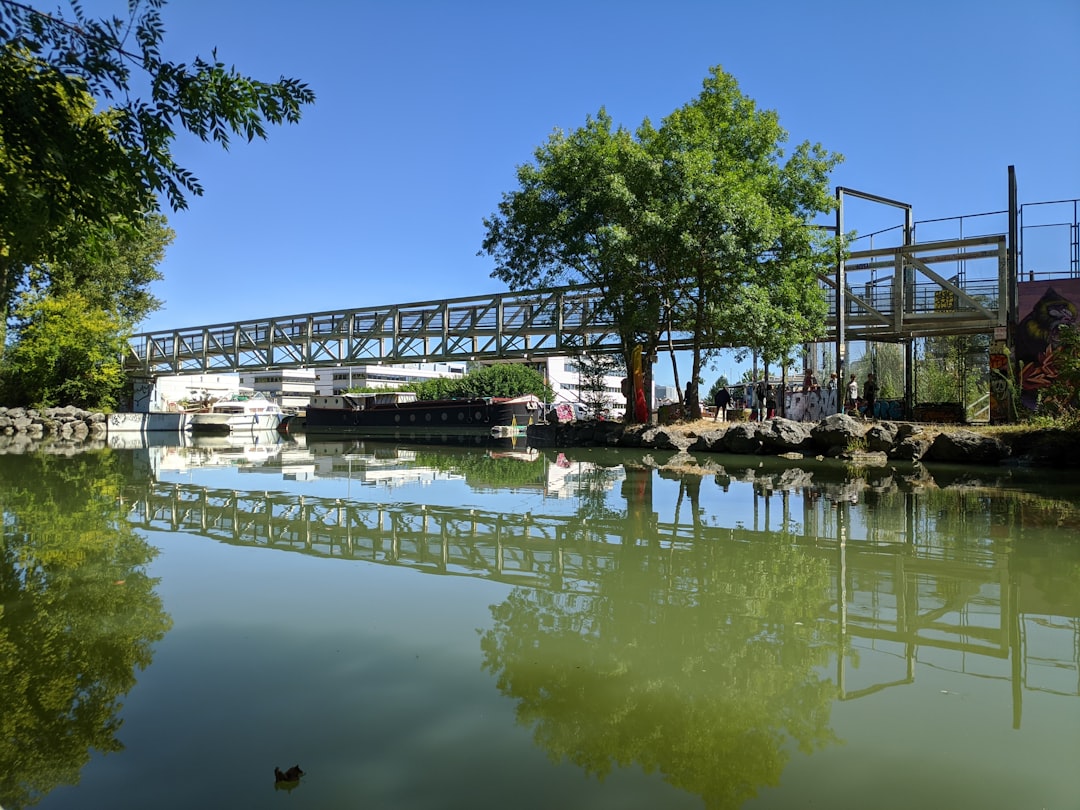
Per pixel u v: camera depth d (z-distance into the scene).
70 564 6.20
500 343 33.00
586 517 8.64
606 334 30.27
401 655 3.89
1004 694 3.38
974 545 6.79
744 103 23.27
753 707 3.24
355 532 7.79
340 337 38.72
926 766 2.71
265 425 51.94
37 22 3.59
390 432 45.88
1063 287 19.83
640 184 21.78
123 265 40.31
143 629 4.37
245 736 2.95
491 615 4.66
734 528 7.79
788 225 21.34
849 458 17.06
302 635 4.24
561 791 2.51
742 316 21.17
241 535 7.64
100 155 4.07
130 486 12.38
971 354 28.45
